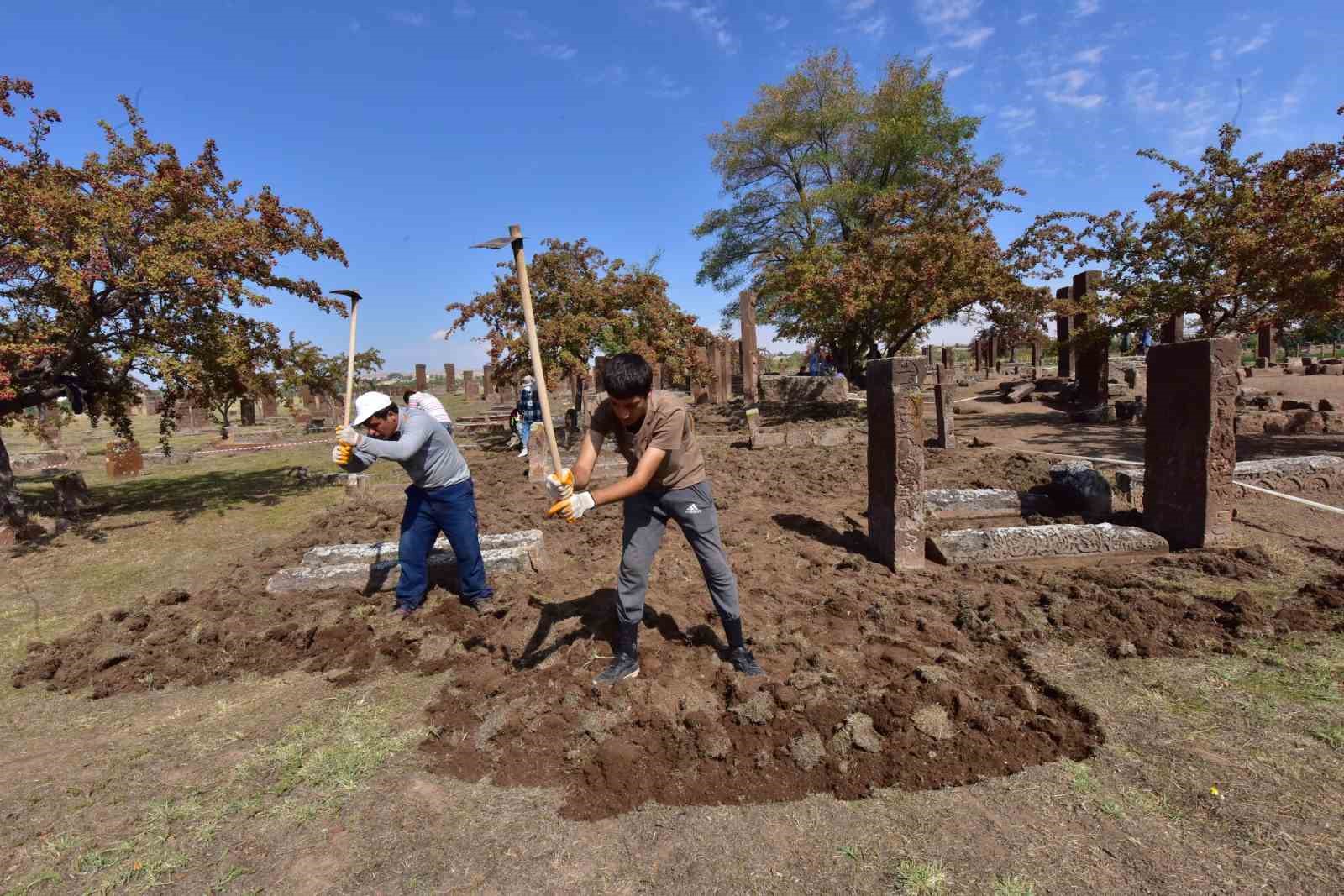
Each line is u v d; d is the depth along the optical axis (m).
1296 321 11.96
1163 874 2.16
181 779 2.89
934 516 6.62
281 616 4.72
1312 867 2.16
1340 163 10.24
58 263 7.13
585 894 2.17
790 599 4.64
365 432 4.50
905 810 2.50
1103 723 3.03
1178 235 12.80
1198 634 3.86
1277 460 7.10
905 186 25.38
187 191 7.93
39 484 11.67
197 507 9.12
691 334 15.23
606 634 4.07
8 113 7.37
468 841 2.44
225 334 8.32
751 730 3.01
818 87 26.28
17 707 3.69
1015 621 4.13
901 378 5.04
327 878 2.28
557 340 13.73
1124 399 14.24
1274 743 2.82
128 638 4.52
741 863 2.27
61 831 2.56
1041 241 14.14
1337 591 4.27
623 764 2.79
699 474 3.40
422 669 3.88
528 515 7.63
